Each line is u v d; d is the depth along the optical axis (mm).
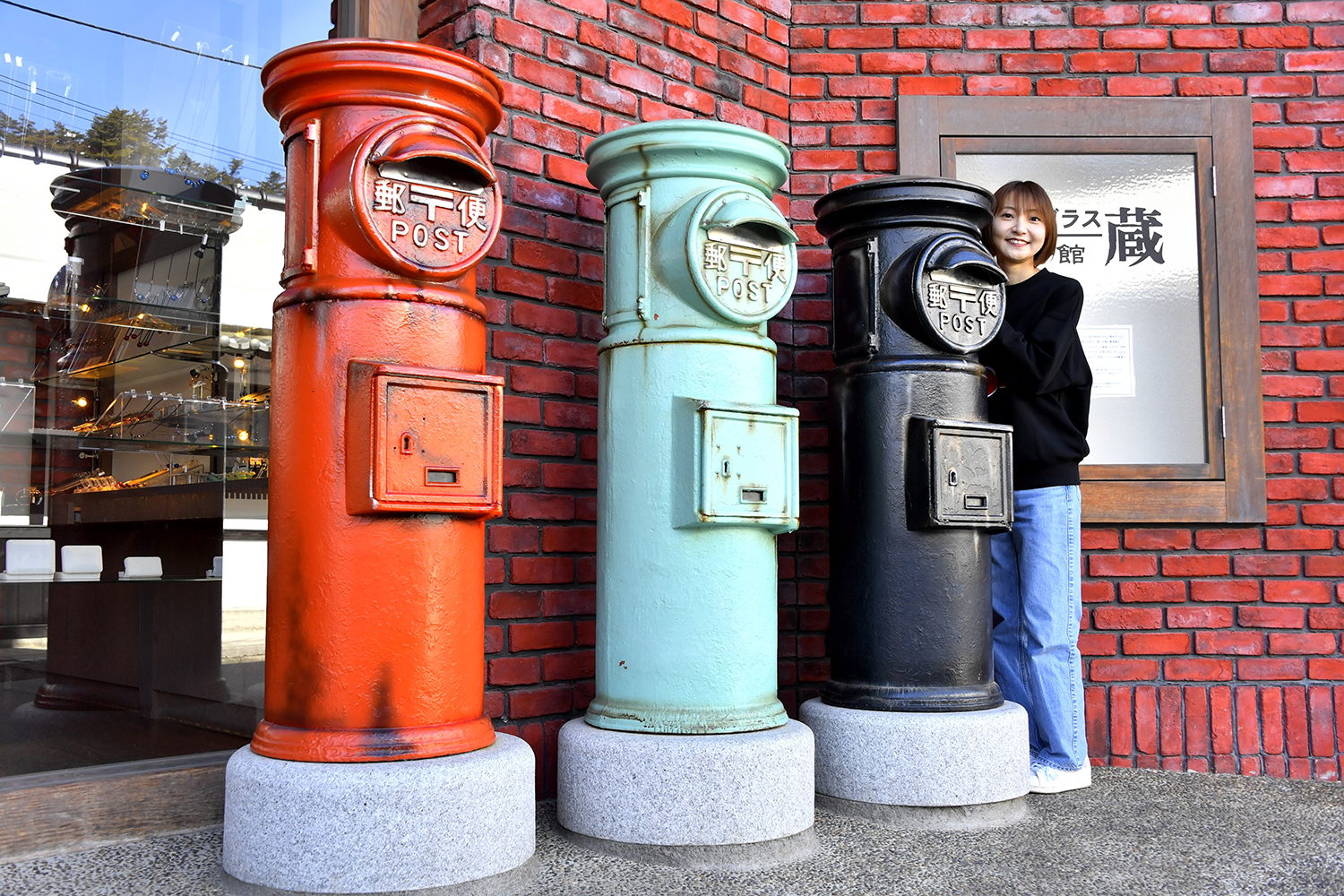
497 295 3172
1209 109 4062
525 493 3213
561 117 3363
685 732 2734
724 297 2820
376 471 2270
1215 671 3877
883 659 3105
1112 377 3984
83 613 3936
